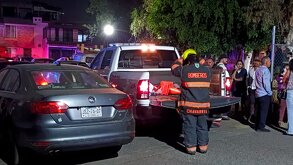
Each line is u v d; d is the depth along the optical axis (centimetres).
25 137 557
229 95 847
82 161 641
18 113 575
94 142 573
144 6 1655
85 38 5031
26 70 641
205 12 1354
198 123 684
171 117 742
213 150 709
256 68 992
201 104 666
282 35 1384
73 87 617
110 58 922
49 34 4966
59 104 553
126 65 900
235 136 837
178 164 618
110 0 2889
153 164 618
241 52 1482
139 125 868
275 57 1284
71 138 554
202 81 669
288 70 951
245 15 1308
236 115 1125
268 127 948
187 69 671
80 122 565
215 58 1465
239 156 669
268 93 884
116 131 594
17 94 608
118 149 687
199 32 1411
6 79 680
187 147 677
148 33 1823
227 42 1447
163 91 762
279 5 1319
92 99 577
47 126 544
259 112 891
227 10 1332
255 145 753
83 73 674
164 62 940
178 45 1520
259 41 1398
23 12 5078
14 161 602
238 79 1107
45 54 4944
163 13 1488
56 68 663
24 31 4819
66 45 4981
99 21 2997
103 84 661
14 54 4753
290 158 660
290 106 852
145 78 731
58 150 554
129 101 623
